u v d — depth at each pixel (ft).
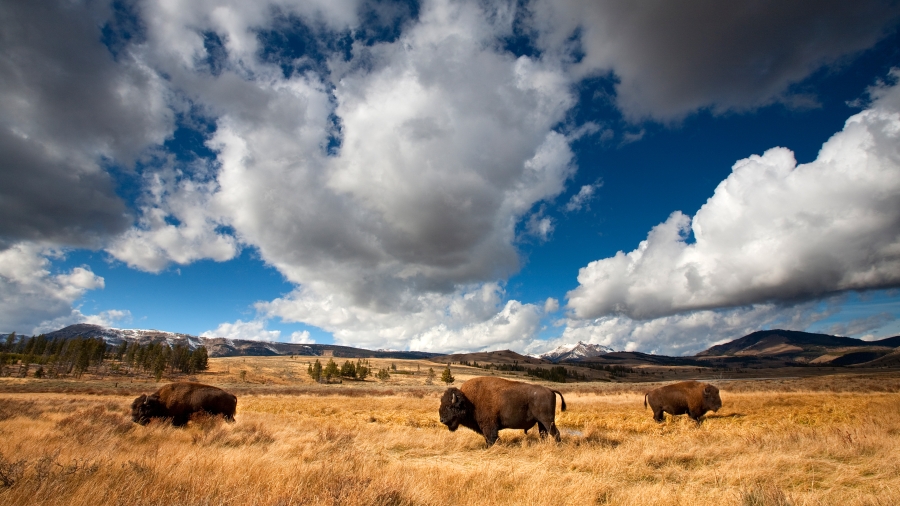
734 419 58.95
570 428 55.52
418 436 44.80
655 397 62.44
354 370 563.48
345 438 40.22
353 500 17.62
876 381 146.20
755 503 18.72
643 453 30.30
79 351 412.57
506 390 40.88
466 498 20.42
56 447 29.84
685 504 18.99
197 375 483.51
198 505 16.35
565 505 19.69
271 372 568.82
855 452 27.86
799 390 126.41
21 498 17.07
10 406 62.23
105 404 81.46
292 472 22.76
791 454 28.25
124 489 18.37
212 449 33.86
